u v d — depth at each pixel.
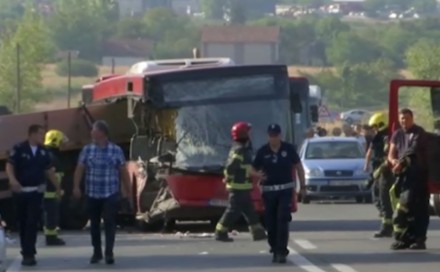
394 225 33.66
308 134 66.81
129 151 43.50
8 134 40.75
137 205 40.31
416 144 32.62
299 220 45.41
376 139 37.41
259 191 37.69
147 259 31.89
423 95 37.25
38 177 30.50
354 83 185.75
